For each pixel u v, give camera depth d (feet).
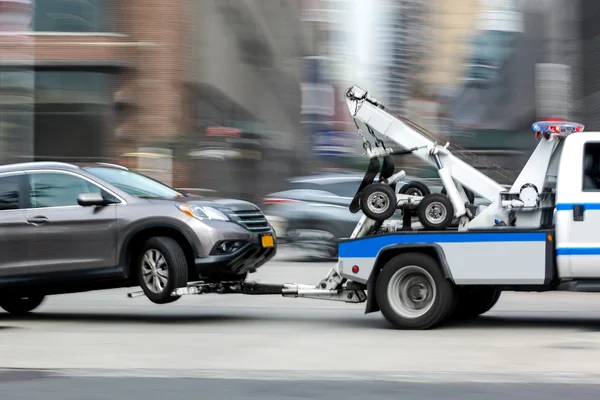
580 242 36.63
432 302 37.81
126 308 49.26
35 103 115.03
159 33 114.93
